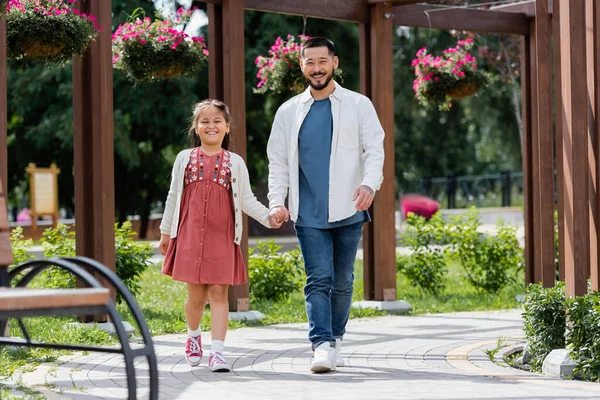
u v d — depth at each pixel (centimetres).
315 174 560
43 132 2042
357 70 2209
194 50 873
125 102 2030
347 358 621
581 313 562
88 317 786
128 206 2347
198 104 587
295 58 940
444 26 1018
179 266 566
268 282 1080
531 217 1092
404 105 2667
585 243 577
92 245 787
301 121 567
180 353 651
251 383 512
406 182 3062
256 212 581
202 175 573
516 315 938
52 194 2172
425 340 721
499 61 1395
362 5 968
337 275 574
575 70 578
